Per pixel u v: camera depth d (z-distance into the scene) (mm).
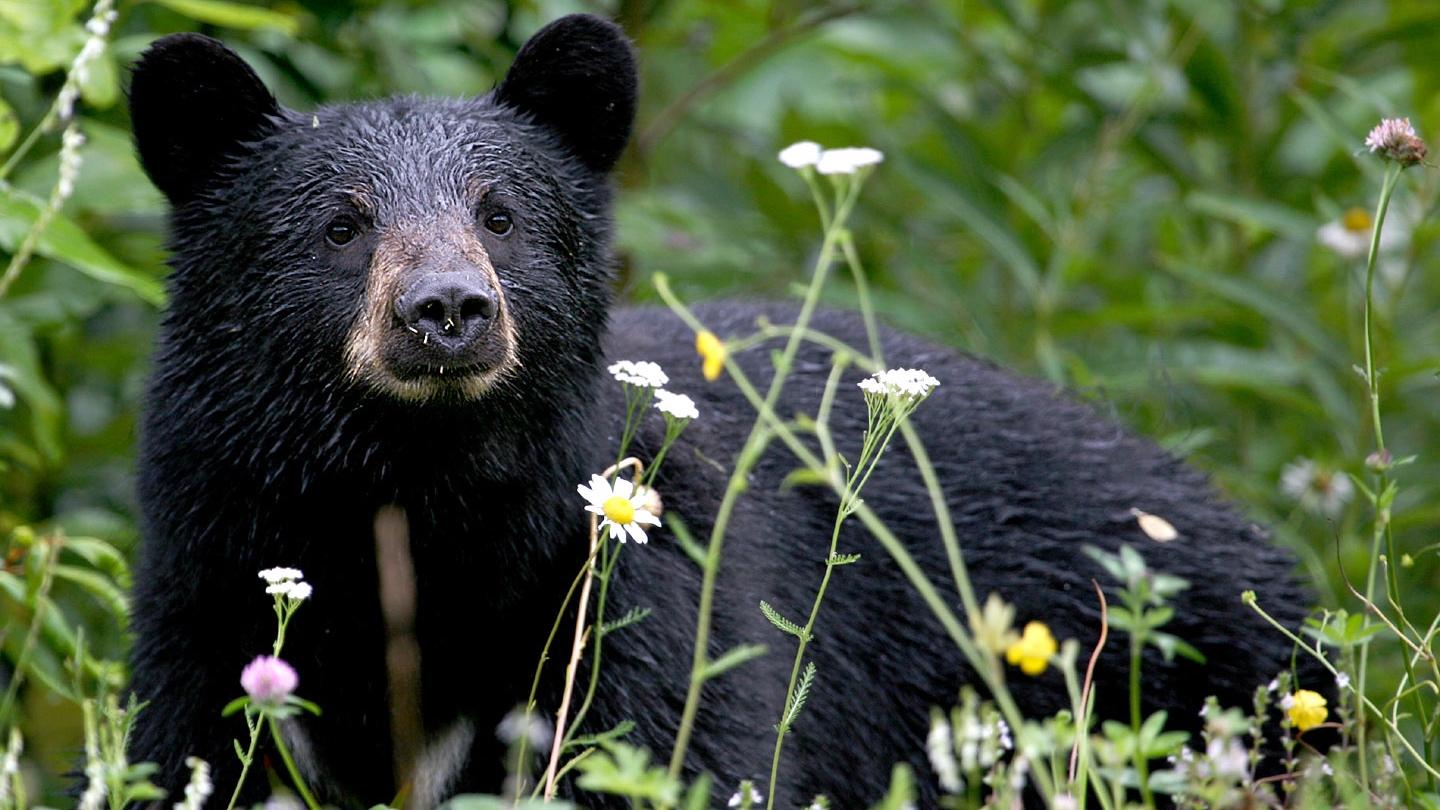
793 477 6699
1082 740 6438
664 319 10641
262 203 8742
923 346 10961
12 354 11953
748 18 17281
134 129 9156
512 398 8578
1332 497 12711
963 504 10273
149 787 6586
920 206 17141
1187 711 10266
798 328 6945
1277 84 14977
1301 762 10008
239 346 8648
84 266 10711
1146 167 15648
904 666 10094
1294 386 14477
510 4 14945
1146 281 15164
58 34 11141
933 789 10203
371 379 8367
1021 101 15836
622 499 7691
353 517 8703
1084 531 10320
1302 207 14891
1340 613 7555
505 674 8766
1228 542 10602
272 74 14586
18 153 9516
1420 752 9977
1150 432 13312
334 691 8812
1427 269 16375
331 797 8898
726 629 8953
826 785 9703
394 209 8578
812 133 16172
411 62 14125
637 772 5945
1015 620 10148
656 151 17234
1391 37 14859
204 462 8695
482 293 8125
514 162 8914
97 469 14141
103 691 8102
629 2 15180
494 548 8727
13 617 11008
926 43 16438
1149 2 15547
